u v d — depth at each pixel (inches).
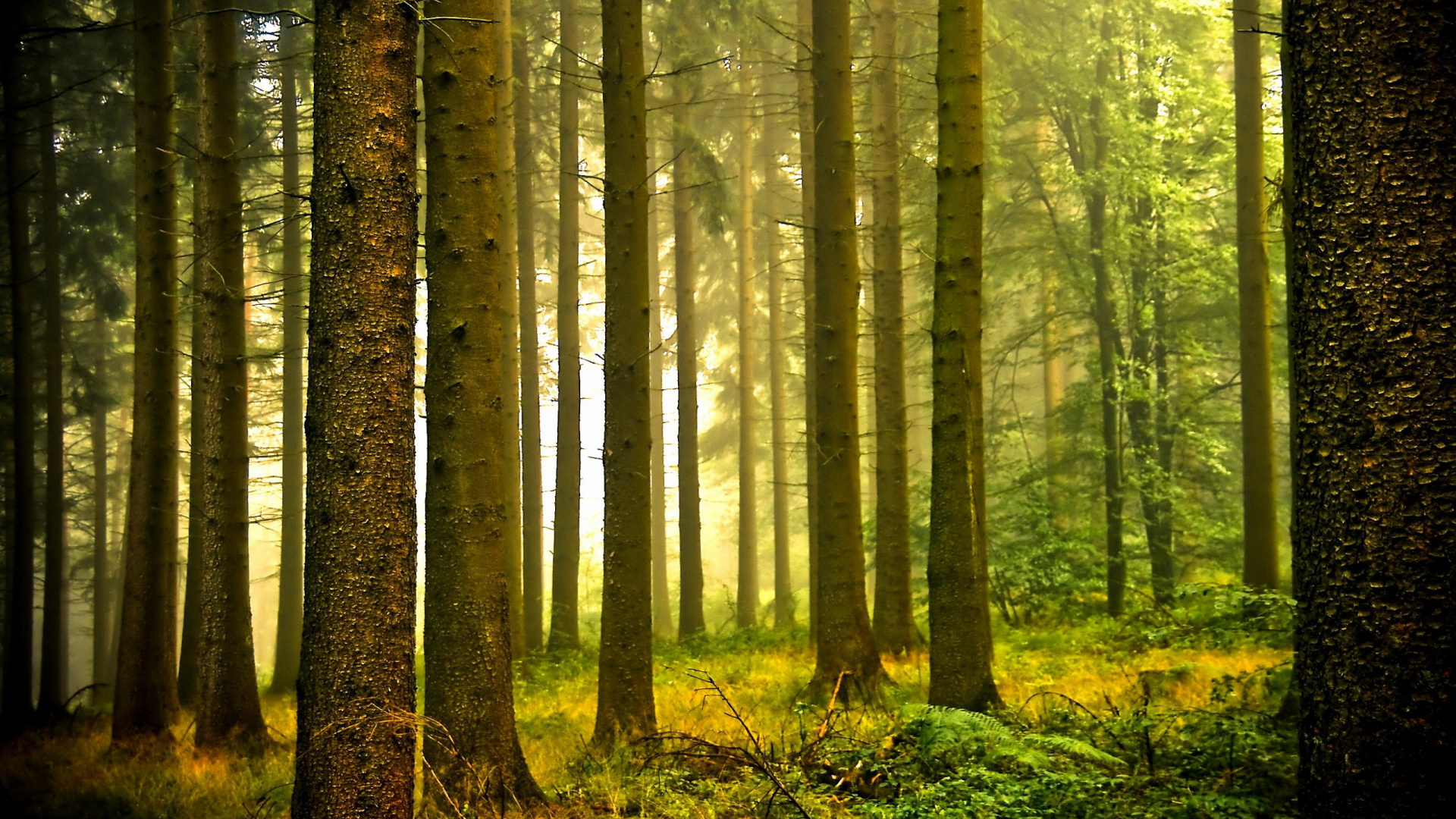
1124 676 402.0
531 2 808.3
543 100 879.1
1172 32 753.0
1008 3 753.6
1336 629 151.1
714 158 736.3
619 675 345.4
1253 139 581.6
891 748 290.4
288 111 753.0
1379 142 149.1
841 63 448.1
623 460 353.4
